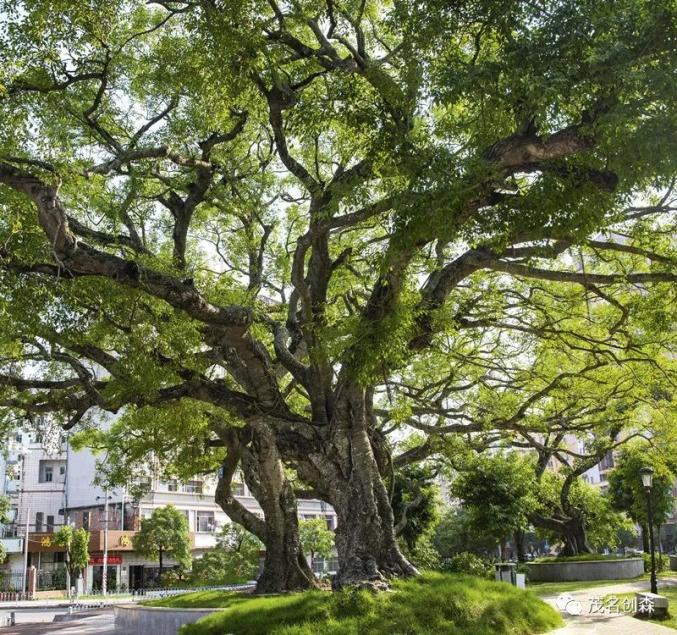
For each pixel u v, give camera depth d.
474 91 8.52
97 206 15.73
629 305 13.05
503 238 9.26
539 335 15.38
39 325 10.84
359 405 13.55
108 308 11.34
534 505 28.66
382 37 14.16
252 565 45.38
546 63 7.93
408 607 10.49
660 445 19.88
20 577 46.72
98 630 19.69
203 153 14.65
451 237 9.16
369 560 12.36
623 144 7.90
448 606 10.54
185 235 16.23
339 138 11.77
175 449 19.73
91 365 15.45
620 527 36.50
